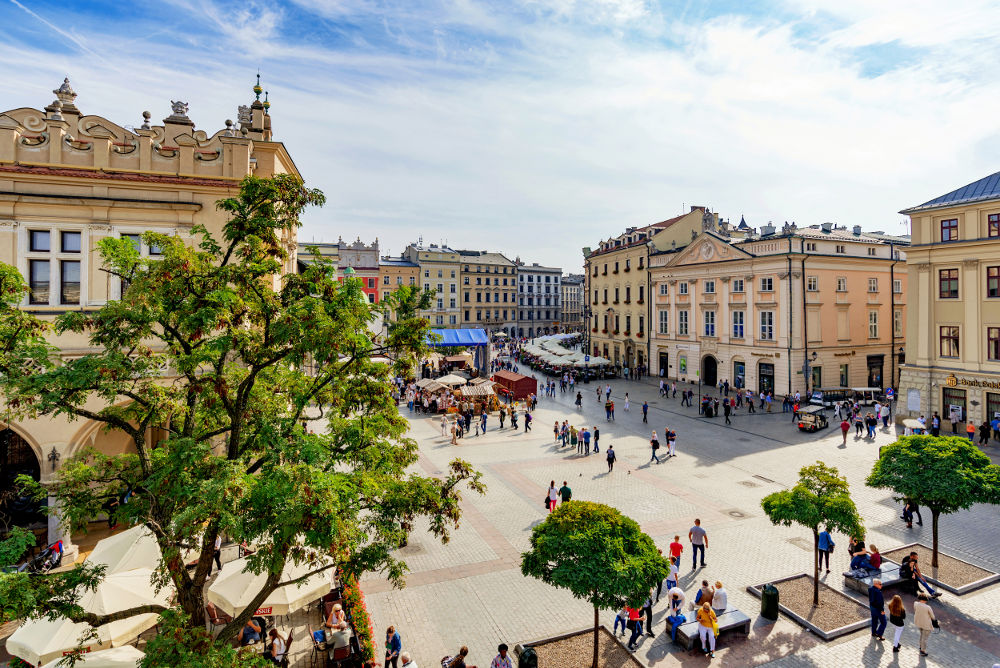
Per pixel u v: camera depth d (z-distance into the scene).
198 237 17.28
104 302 16.59
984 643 12.10
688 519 19.20
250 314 9.05
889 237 58.28
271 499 7.04
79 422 16.61
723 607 12.73
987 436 28.41
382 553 8.63
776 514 13.30
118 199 16.56
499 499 21.64
